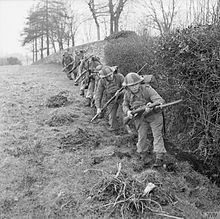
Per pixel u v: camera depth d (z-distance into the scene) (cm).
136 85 513
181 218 394
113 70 664
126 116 549
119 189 434
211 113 475
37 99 944
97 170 504
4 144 604
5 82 1224
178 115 562
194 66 484
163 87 574
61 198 435
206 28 478
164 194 438
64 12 3109
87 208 414
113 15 2141
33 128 698
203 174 535
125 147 623
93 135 659
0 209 413
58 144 613
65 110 807
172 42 517
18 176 492
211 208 449
